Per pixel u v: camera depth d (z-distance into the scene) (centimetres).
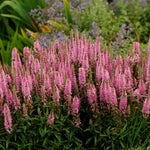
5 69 218
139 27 374
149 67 202
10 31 312
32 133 193
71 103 199
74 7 343
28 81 197
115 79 203
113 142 196
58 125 194
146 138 200
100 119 197
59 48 230
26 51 221
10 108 195
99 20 315
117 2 389
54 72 199
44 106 195
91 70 213
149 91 197
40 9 323
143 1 404
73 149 199
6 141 191
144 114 196
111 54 222
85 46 218
